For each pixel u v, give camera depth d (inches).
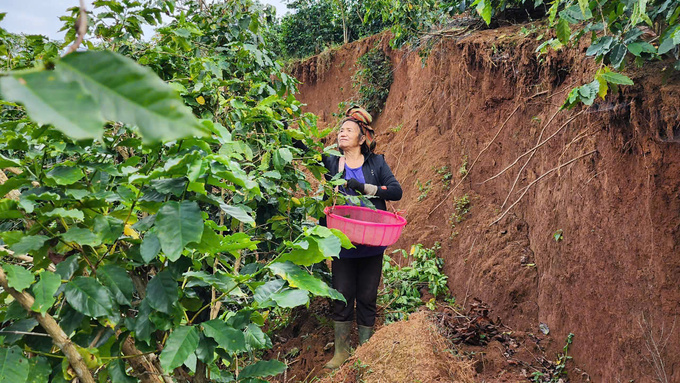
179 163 51.7
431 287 204.1
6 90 16.2
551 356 151.1
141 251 54.1
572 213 152.6
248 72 150.3
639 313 120.9
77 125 15.7
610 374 128.0
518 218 195.3
